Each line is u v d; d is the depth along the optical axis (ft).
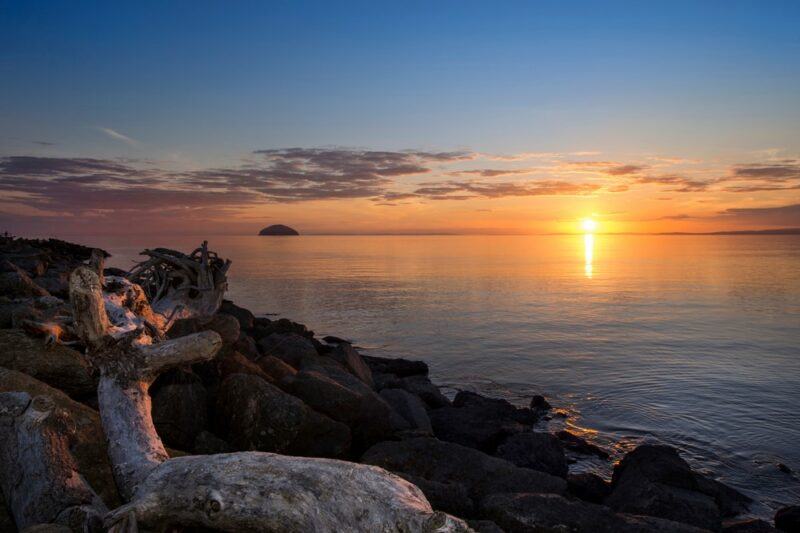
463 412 48.06
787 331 112.57
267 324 84.02
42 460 15.69
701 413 56.34
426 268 340.39
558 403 60.08
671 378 71.92
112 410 20.06
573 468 42.27
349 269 324.19
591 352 89.45
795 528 31.35
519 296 177.47
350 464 14.33
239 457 14.66
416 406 43.83
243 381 27.22
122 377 21.01
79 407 22.47
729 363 81.56
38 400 17.02
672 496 29.04
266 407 26.30
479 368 77.97
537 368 77.92
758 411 56.95
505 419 51.70
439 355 86.89
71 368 25.46
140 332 21.88
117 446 18.69
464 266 365.81
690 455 45.01
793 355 87.92
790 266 372.79
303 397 31.78
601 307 150.82
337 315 130.11
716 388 66.59
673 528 21.76
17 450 16.10
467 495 24.38
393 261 434.30
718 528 27.91
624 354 87.86
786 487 39.17
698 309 148.46
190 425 26.14
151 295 55.31
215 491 13.62
